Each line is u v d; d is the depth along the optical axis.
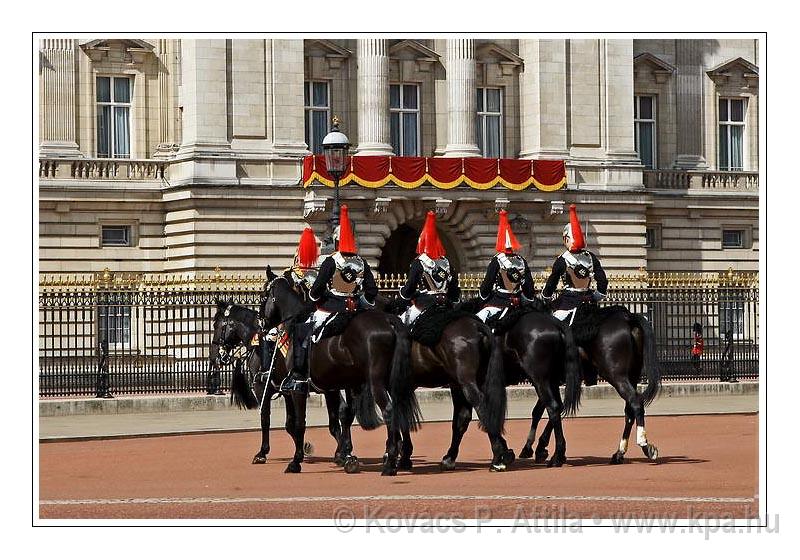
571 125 109.25
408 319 46.62
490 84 109.31
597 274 48.12
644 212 109.94
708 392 79.44
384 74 104.56
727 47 119.00
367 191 100.56
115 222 101.25
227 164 99.12
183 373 76.81
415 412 43.06
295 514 35.81
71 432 59.47
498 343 43.97
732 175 117.38
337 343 43.72
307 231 48.34
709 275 115.81
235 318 50.41
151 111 103.25
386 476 43.53
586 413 67.94
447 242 109.94
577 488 40.00
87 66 101.62
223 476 44.56
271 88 100.62
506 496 38.47
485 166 103.62
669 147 116.94
